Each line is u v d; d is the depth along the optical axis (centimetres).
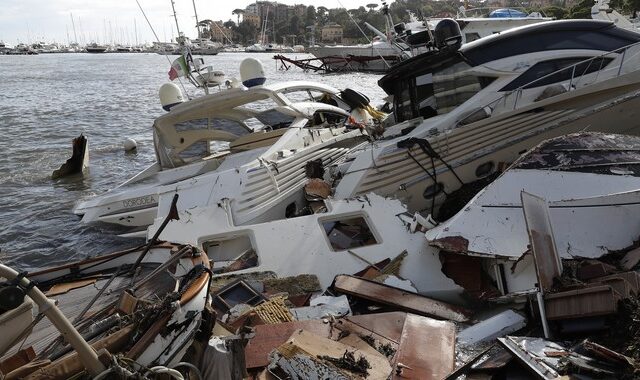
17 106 2881
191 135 1112
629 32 945
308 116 1095
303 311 573
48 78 4897
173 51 1279
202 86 1210
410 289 627
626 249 591
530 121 872
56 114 2614
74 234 1035
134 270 480
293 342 444
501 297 581
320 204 849
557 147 678
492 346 479
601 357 416
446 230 645
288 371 432
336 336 500
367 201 746
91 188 1365
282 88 1142
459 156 860
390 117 1086
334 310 572
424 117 968
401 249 685
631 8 4234
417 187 856
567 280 531
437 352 466
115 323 383
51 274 498
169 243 512
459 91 921
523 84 890
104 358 340
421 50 1187
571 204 607
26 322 352
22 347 387
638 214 606
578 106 869
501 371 441
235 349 430
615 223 603
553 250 547
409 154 844
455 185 873
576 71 899
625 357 405
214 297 601
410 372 437
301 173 956
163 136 1098
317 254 692
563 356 427
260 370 464
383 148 845
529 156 672
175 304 381
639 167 651
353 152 970
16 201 1255
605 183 638
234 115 1148
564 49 904
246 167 880
